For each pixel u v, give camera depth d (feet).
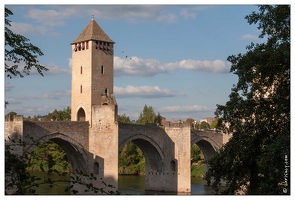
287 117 123.95
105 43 360.89
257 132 126.62
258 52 125.49
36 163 88.89
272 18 126.72
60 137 309.63
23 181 80.48
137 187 393.50
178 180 375.04
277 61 120.06
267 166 121.70
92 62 351.05
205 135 428.56
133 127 355.97
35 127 293.43
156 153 382.42
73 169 335.47
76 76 360.69
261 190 121.80
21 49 133.90
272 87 131.34
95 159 327.88
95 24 363.56
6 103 106.93
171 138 382.22
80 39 358.64
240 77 132.05
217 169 137.90
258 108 129.49
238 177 135.74
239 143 128.06
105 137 329.31
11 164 81.05
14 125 287.89
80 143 322.75
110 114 329.93
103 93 356.79
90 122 331.16
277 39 127.95
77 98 358.64
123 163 520.42
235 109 134.72
